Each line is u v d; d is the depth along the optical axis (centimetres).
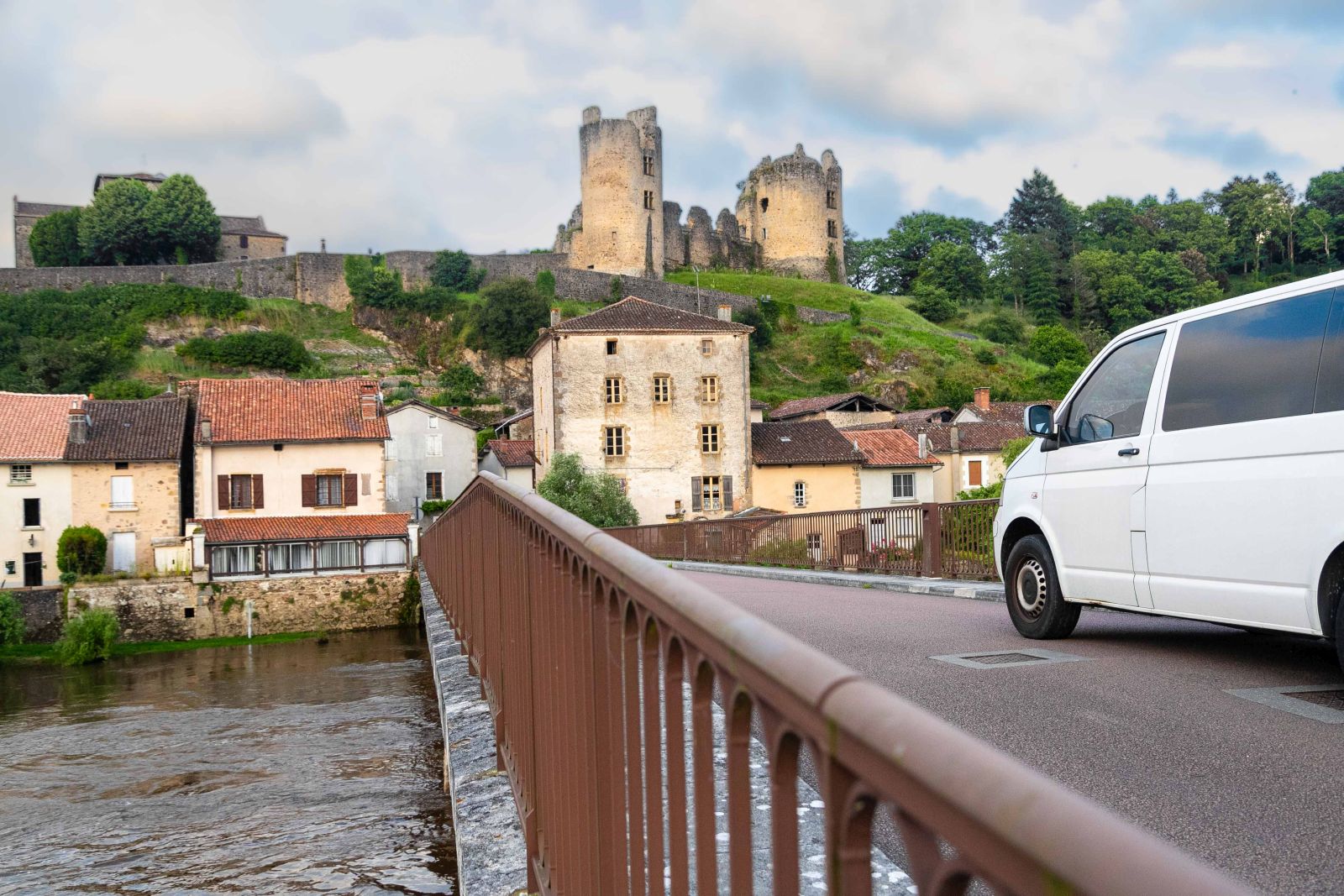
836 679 118
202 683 3612
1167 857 72
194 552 4581
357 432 5100
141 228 10969
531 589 441
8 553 4694
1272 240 14825
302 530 4828
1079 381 880
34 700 3416
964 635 998
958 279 13600
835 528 2042
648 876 228
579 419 5375
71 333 9038
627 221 11131
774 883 138
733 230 12962
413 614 4862
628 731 248
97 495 4812
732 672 157
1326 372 639
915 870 100
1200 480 722
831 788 117
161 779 2297
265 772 2314
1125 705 657
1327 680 716
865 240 15675
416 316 10200
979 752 91
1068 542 872
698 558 2927
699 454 5459
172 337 9450
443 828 1778
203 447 4912
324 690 3378
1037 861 80
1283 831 420
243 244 12162
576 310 10206
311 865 1608
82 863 1719
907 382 9662
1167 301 13512
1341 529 614
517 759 501
